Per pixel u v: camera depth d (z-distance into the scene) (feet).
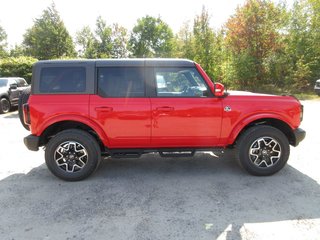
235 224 9.69
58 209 11.00
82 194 12.35
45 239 9.03
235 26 65.57
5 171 15.43
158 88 13.62
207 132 13.74
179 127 13.57
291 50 68.23
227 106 13.57
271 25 63.72
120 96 13.43
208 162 16.39
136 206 11.14
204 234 9.12
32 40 131.34
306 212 10.42
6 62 66.54
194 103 13.46
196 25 76.23
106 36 133.59
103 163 16.51
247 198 11.65
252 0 63.10
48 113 13.12
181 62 13.67
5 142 21.81
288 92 61.93
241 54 64.34
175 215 10.38
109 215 10.47
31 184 13.55
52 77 13.38
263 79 66.03
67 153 13.66
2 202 11.67
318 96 52.60
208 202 11.37
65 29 127.24
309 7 68.28
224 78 68.44
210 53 75.51
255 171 13.93
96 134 14.23
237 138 14.29
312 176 13.96
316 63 66.03
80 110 13.20
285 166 15.42
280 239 8.81
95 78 13.42
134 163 16.44
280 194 11.96
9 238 9.11
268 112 13.71
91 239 8.98
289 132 14.61
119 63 13.56
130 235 9.15
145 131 13.55
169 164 16.16
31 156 18.12
